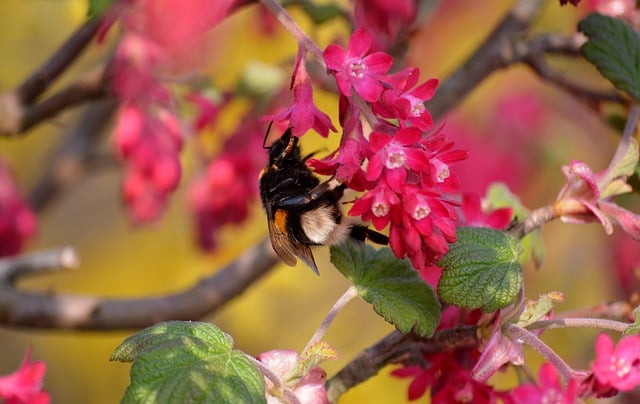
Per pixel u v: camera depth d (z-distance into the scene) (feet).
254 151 1.83
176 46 1.69
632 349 1.40
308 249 1.54
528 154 2.45
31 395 1.53
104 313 1.76
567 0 1.49
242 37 2.15
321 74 1.76
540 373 1.43
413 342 1.50
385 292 1.49
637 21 1.70
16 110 1.72
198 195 1.86
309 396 1.44
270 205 1.53
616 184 1.51
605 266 2.42
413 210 1.39
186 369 1.40
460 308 1.50
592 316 1.55
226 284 1.78
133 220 1.79
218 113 1.84
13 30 2.44
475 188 2.39
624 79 1.58
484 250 1.45
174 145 1.77
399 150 1.39
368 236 1.51
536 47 1.80
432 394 1.51
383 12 1.74
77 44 1.71
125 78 1.72
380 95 1.41
